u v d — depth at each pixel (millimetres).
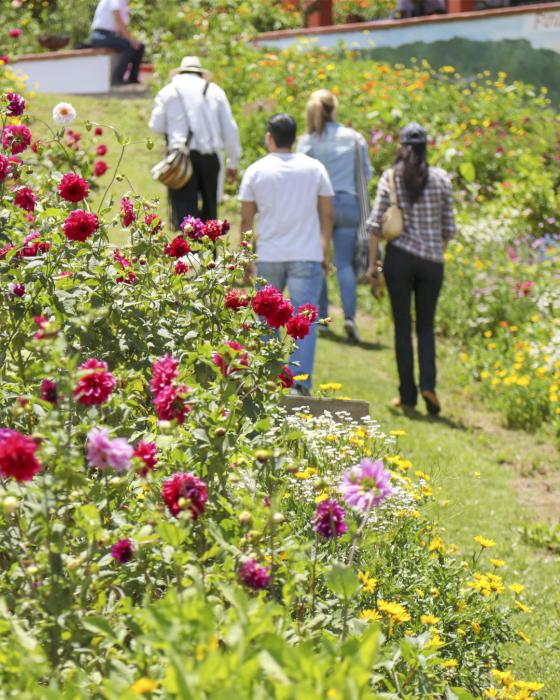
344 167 18250
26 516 5957
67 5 39188
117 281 8453
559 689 8781
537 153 31062
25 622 5355
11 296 7945
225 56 31656
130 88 32812
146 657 5008
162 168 17109
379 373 18250
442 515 11938
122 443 5484
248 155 27484
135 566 5820
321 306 19625
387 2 44938
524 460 15219
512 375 17922
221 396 6887
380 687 6227
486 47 36500
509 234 25281
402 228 16188
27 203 8938
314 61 32625
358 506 5914
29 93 26516
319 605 6316
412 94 32125
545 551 11867
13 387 7375
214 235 9008
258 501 6281
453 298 21891
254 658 4367
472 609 8102
